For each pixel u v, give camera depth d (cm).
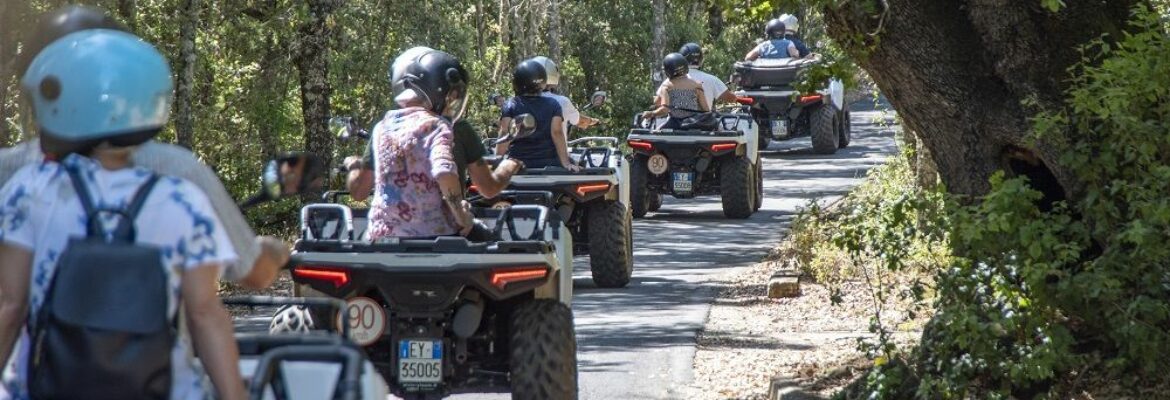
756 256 2614
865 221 1431
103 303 518
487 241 1208
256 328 1862
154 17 2997
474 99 4206
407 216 1176
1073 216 1217
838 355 1553
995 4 1234
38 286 542
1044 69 1235
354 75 3534
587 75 6028
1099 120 1198
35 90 554
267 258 597
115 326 515
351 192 1263
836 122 4969
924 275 1781
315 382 645
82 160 550
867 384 1247
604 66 5988
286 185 623
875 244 1251
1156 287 1118
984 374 1216
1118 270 1116
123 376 517
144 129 555
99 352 513
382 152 1182
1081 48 1180
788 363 1552
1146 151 1111
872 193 2553
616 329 1823
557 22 4878
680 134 3200
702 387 1467
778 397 1351
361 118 3578
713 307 2016
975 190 1273
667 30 6156
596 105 2298
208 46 3456
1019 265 1137
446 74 1203
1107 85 1187
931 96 1271
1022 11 1230
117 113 546
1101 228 1145
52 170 551
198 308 549
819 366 1493
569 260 1266
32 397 525
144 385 522
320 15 3025
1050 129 1189
